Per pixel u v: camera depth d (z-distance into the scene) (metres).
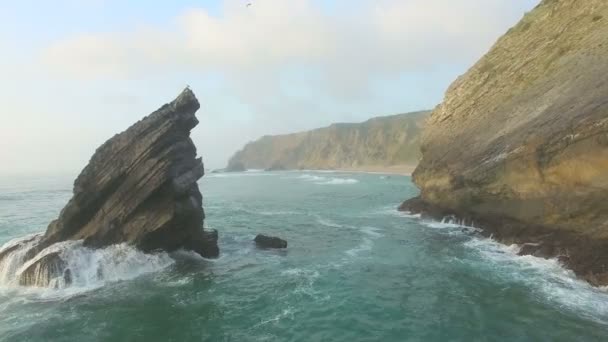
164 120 22.91
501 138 27.69
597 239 18.86
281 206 50.91
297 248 27.45
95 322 16.09
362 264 23.16
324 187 81.75
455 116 38.38
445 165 34.22
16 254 21.55
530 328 14.39
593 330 14.03
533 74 30.75
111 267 20.83
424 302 17.20
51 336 15.03
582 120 19.52
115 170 22.28
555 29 31.28
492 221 27.67
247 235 31.67
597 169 18.52
